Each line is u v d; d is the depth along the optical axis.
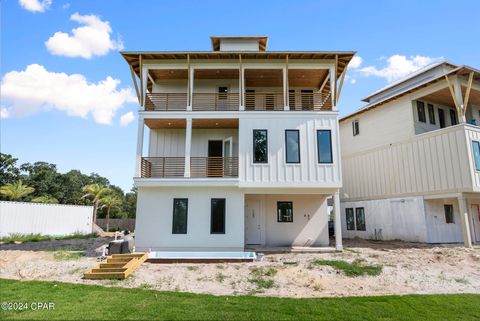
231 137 15.96
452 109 20.62
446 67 19.30
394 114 19.78
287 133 14.61
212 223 14.28
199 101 16.66
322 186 14.16
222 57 15.15
